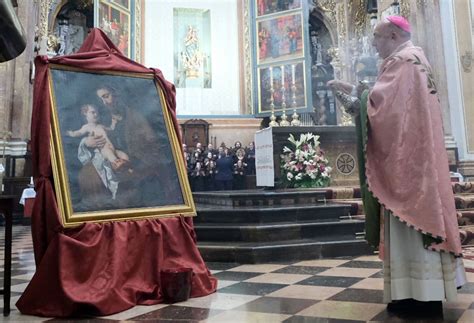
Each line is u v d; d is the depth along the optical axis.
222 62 19.11
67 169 3.25
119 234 3.24
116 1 16.09
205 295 3.43
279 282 3.92
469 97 12.16
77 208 3.18
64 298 2.86
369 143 2.93
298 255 5.18
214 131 17.62
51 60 3.44
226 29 19.27
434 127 2.78
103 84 3.71
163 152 3.85
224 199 6.71
